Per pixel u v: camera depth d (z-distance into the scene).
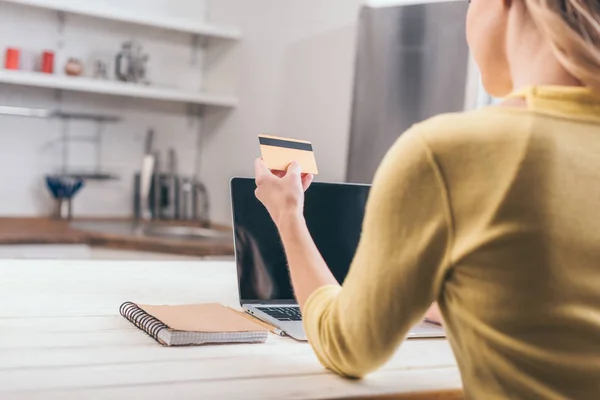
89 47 3.92
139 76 3.90
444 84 2.80
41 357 0.96
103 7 3.54
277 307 1.41
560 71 0.81
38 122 3.79
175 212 4.08
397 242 0.80
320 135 3.45
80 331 1.12
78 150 3.92
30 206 3.79
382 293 0.81
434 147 0.78
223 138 4.11
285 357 1.06
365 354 0.86
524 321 0.75
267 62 3.81
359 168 3.06
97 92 3.94
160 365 0.96
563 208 0.75
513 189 0.74
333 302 0.91
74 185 3.71
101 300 1.38
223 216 4.05
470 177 0.76
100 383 0.86
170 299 1.45
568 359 0.76
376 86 3.01
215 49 4.22
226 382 0.90
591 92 0.79
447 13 2.80
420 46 2.88
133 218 4.01
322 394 0.88
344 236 1.54
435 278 0.80
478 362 0.79
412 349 1.17
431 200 0.78
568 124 0.77
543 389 0.76
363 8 3.08
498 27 0.87
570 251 0.75
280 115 3.71
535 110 0.77
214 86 4.21
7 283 1.48
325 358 0.95
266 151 1.13
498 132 0.76
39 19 3.76
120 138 4.04
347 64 3.31
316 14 3.50
